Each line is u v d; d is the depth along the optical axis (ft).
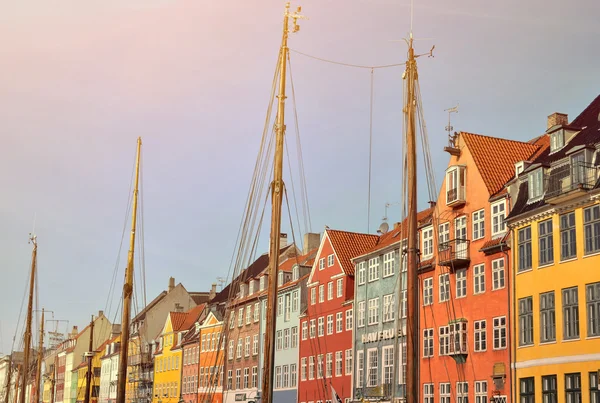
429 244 181.47
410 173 99.09
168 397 356.38
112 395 428.15
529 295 144.36
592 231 130.82
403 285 188.75
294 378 248.11
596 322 127.85
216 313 319.68
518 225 148.97
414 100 101.86
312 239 287.48
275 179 106.63
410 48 104.12
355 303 214.07
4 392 594.24
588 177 132.26
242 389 285.23
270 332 99.60
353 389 208.54
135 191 152.56
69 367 516.73
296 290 255.29
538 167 145.28
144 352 390.21
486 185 163.32
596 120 146.00
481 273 160.86
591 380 127.03
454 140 176.55
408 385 89.81
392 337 192.75
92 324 243.81
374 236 240.32
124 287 147.02
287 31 111.34
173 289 415.64
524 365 143.54
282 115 108.68
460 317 165.37
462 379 162.30
